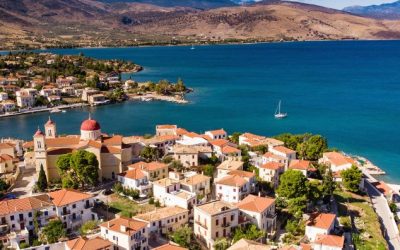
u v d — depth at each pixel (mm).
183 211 121938
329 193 145000
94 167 142625
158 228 116188
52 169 149625
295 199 129500
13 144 181250
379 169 195125
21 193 140500
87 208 124188
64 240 111125
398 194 167125
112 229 106125
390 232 135750
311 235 120125
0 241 107125
